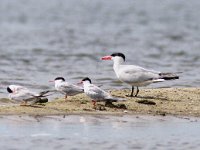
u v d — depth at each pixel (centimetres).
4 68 2447
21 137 1188
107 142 1176
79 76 2238
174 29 4706
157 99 1584
